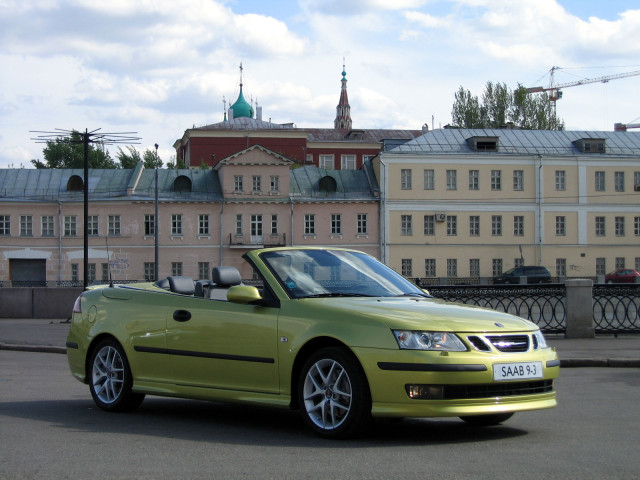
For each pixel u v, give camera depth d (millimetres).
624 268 70000
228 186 67188
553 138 71312
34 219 65625
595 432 7570
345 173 70688
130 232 66250
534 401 7117
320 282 8062
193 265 66625
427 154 68000
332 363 7156
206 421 8359
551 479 5641
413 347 6746
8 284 63531
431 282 66312
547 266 69125
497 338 7008
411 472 5852
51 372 13328
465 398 6746
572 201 69500
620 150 70625
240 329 7805
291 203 67438
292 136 94875
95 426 8031
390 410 6762
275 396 7535
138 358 8773
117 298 9266
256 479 5680
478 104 94250
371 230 68062
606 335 18328
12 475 5883
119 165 101688
